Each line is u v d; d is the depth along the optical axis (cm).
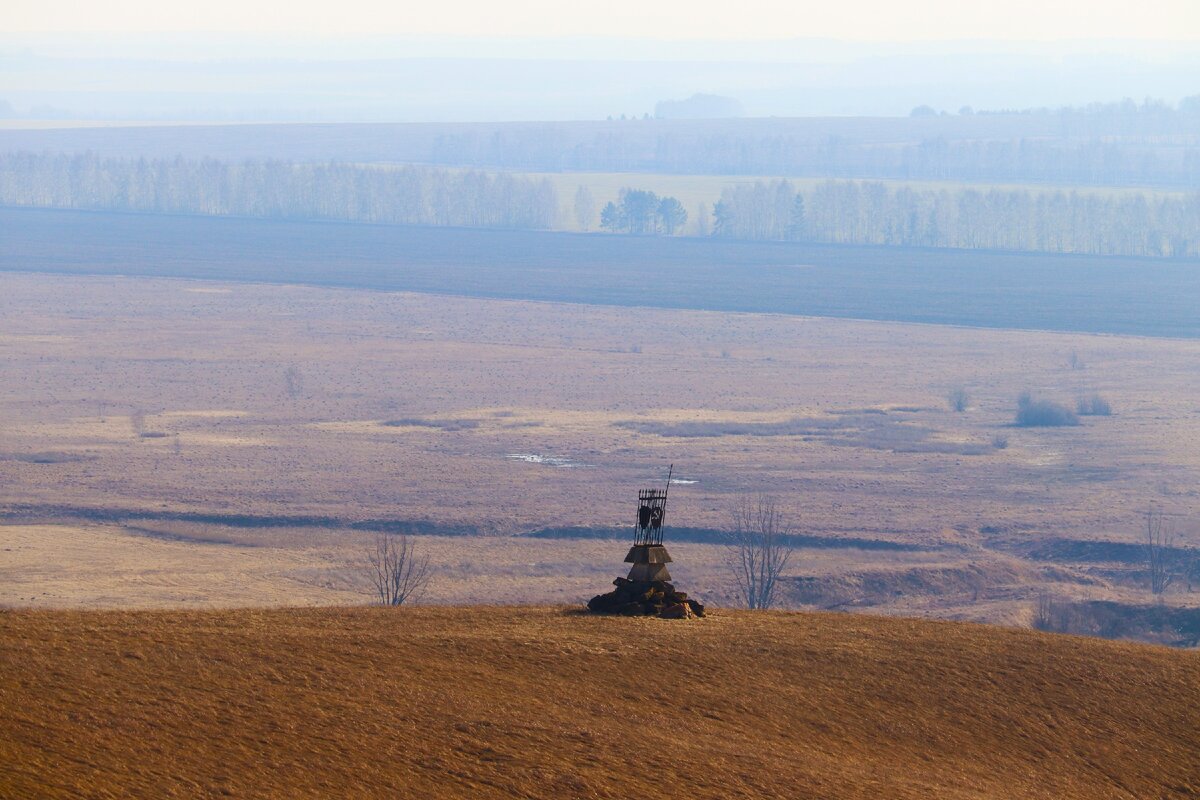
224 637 8156
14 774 5678
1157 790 7862
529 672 8169
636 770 6912
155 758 6156
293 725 6788
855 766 7475
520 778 6619
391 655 8162
